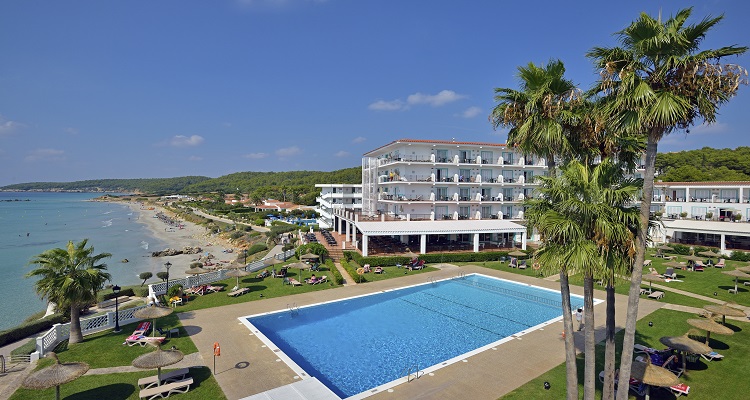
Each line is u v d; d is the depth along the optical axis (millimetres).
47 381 15117
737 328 25516
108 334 25312
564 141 15094
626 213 12953
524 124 15453
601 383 18250
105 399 17062
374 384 19391
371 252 51219
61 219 159250
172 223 142250
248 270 42812
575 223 13062
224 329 25703
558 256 13391
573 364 14531
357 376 20219
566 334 14586
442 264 48625
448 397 17109
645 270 41750
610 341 14500
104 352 22266
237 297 33500
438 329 27078
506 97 16250
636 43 12555
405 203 57562
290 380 18781
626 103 12586
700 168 91688
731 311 23625
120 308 32781
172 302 31141
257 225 114562
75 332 23859
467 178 61125
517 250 49031
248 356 21500
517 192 63875
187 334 24812
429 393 17469
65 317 30797
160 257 73562
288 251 53031
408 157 58688
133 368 20125
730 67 11477
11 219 156750
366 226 50469
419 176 58812
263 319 28562
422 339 25281
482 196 61844
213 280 38844
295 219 119500
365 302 33156
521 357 21328
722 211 59875
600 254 12875
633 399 17109
